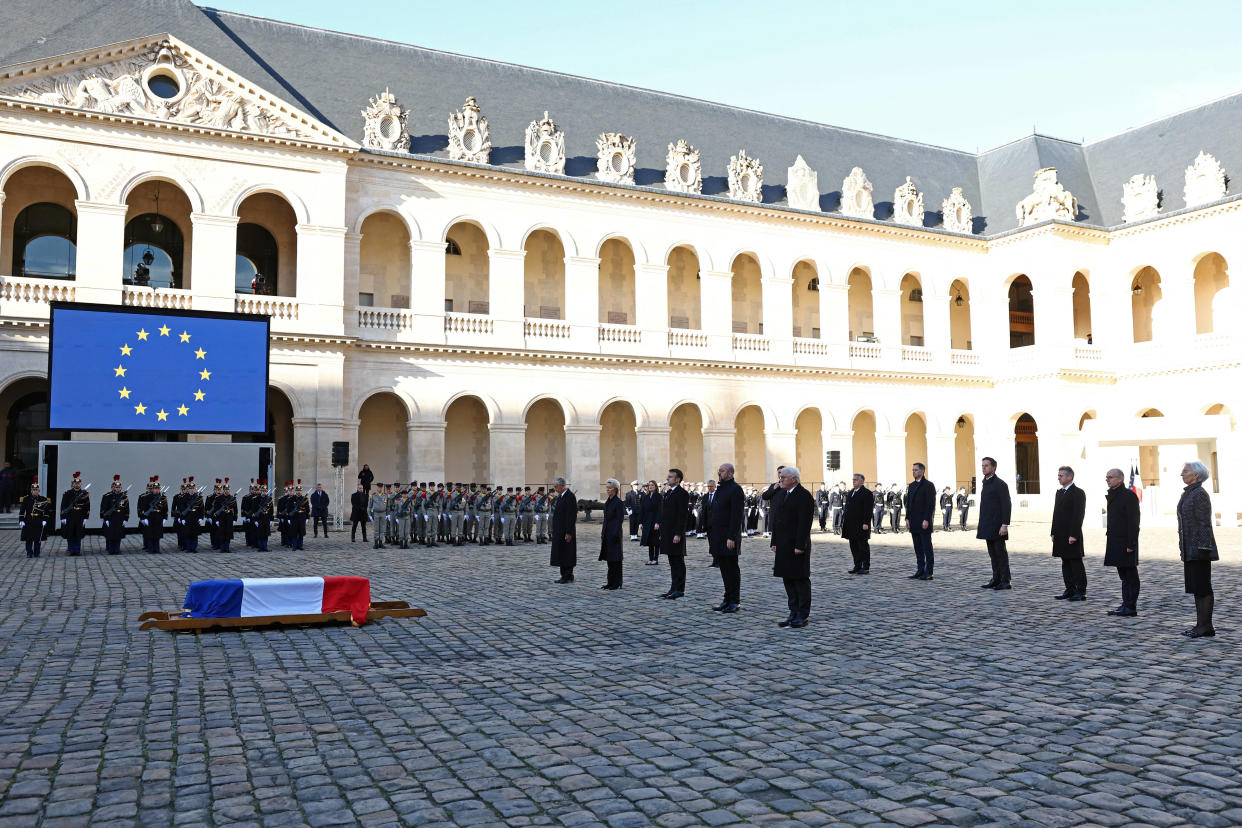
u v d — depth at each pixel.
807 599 13.95
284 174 38.03
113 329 30.05
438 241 41.75
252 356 31.89
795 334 53.12
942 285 54.69
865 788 6.73
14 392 37.44
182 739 7.89
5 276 34.09
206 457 30.27
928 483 20.52
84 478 28.75
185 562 23.70
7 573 20.73
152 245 38.78
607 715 8.74
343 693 9.60
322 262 38.44
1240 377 48.12
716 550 15.59
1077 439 52.41
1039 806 6.36
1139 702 9.22
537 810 6.28
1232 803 6.39
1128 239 53.25
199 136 36.41
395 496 29.53
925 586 19.14
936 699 9.37
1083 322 58.81
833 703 9.20
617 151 45.81
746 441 52.75
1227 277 51.69
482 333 42.44
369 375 39.88
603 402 44.97
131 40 35.12
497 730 8.23
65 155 34.34
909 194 54.06
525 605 16.20
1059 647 12.20
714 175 49.88
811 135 56.28
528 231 43.75
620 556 18.53
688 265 50.88
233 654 11.59
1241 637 12.91
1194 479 13.15
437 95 44.94
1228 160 50.69
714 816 6.17
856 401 51.59
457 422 45.34
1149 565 23.58
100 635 12.82
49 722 8.37
